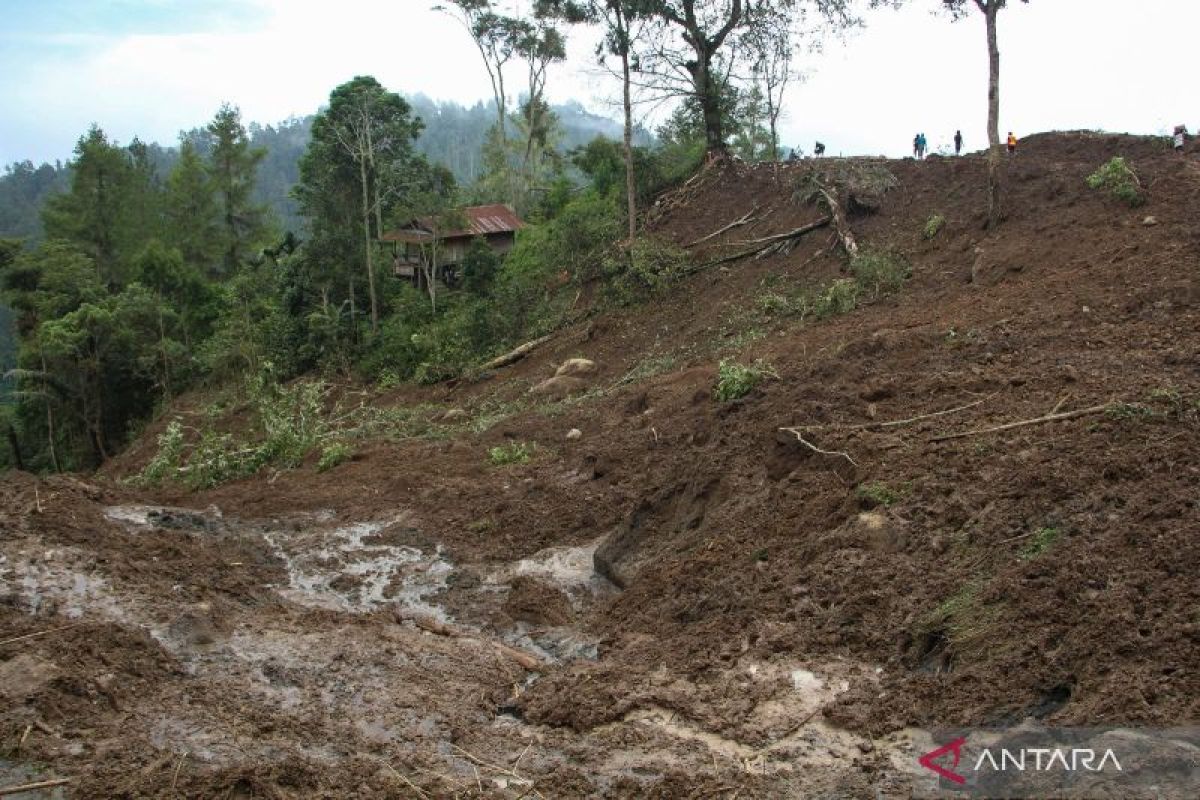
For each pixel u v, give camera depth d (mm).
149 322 32906
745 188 23922
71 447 32594
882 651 6152
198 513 11844
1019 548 6336
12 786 5016
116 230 43375
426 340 24281
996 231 15875
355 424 20172
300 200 30219
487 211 33906
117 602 7895
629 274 21672
